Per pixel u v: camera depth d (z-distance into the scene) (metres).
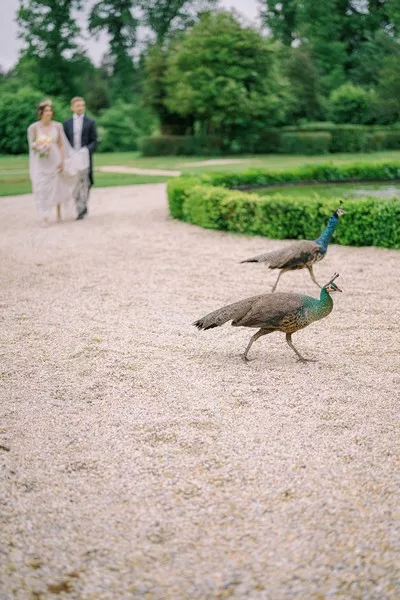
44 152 13.28
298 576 3.01
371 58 54.53
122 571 3.08
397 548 3.18
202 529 3.39
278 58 42.12
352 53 59.25
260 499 3.65
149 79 42.00
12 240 12.16
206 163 31.06
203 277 9.06
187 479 3.88
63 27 57.00
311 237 11.52
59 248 11.34
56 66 56.72
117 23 60.34
